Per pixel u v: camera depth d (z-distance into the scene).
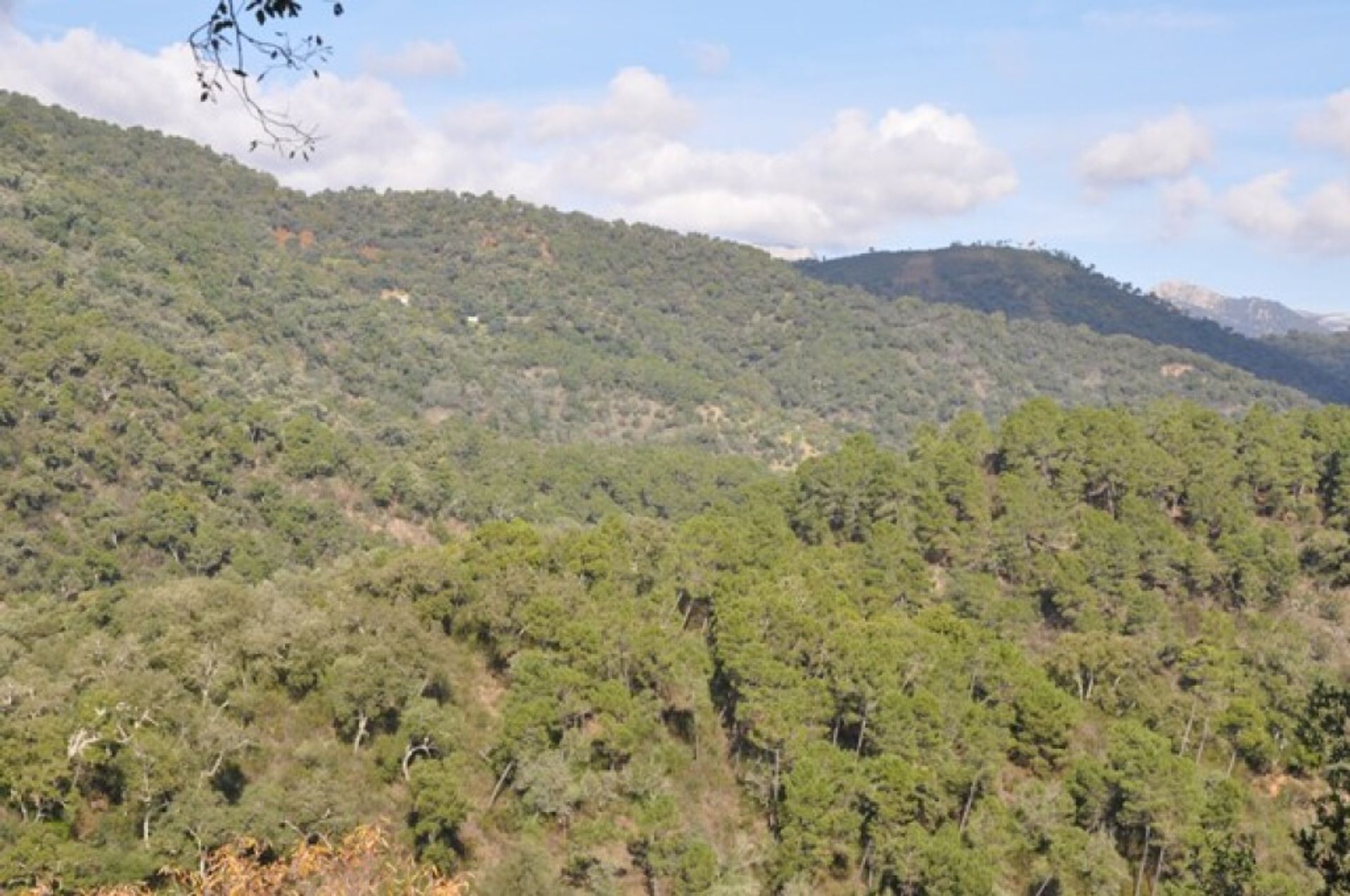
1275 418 99.62
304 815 41.12
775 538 80.12
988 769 53.72
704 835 51.59
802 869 49.47
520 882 44.19
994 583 81.12
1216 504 87.06
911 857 48.22
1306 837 17.14
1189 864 50.88
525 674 54.69
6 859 35.28
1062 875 50.41
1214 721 64.25
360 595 64.31
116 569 87.00
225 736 44.41
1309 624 78.31
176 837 38.25
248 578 93.00
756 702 55.47
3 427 89.94
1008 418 99.06
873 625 62.47
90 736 41.50
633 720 54.22
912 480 88.81
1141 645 68.88
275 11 10.24
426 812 45.38
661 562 71.62
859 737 58.78
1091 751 61.72
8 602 78.62
